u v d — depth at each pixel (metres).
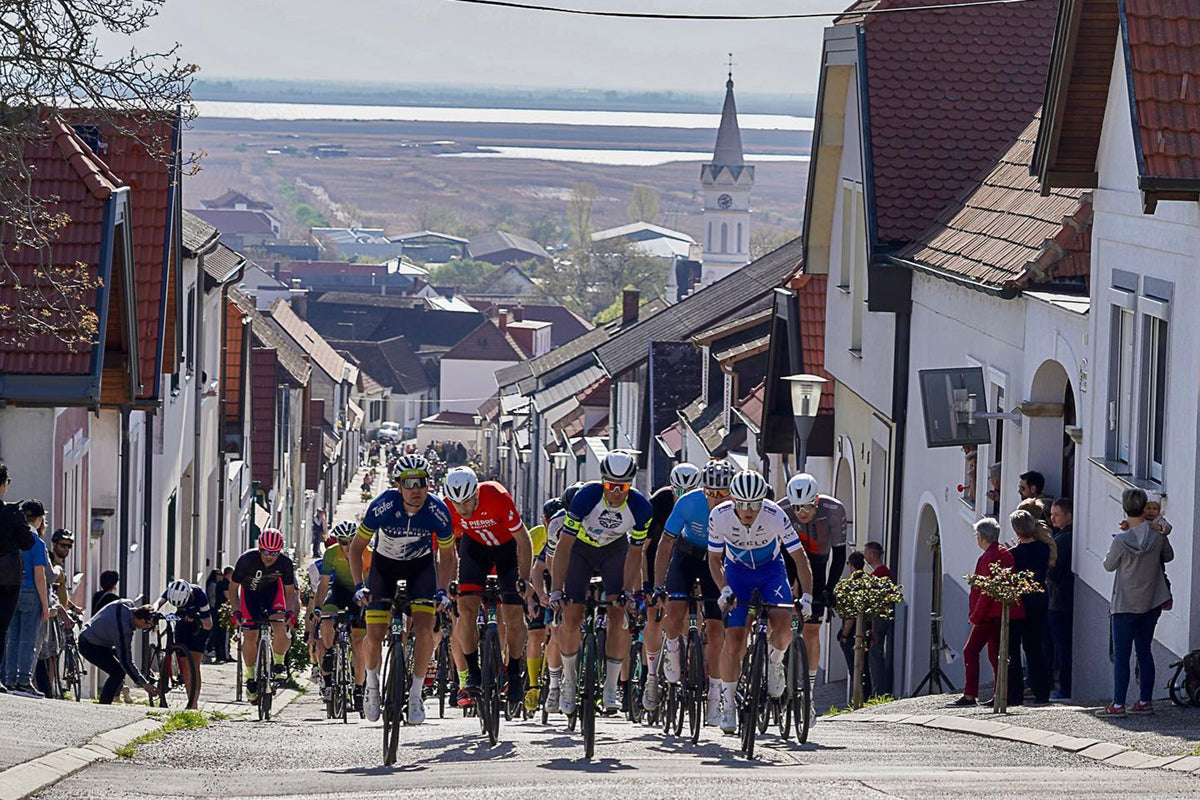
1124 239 39.56
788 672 31.11
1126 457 39.78
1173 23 36.41
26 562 38.12
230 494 104.31
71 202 49.84
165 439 73.88
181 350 76.12
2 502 34.94
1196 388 35.06
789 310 73.50
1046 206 48.94
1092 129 41.72
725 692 29.47
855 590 47.31
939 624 47.78
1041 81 61.31
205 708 44.75
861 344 65.75
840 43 63.81
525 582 30.88
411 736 34.72
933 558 57.31
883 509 63.53
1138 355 38.69
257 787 23.89
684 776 24.64
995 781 24.28
